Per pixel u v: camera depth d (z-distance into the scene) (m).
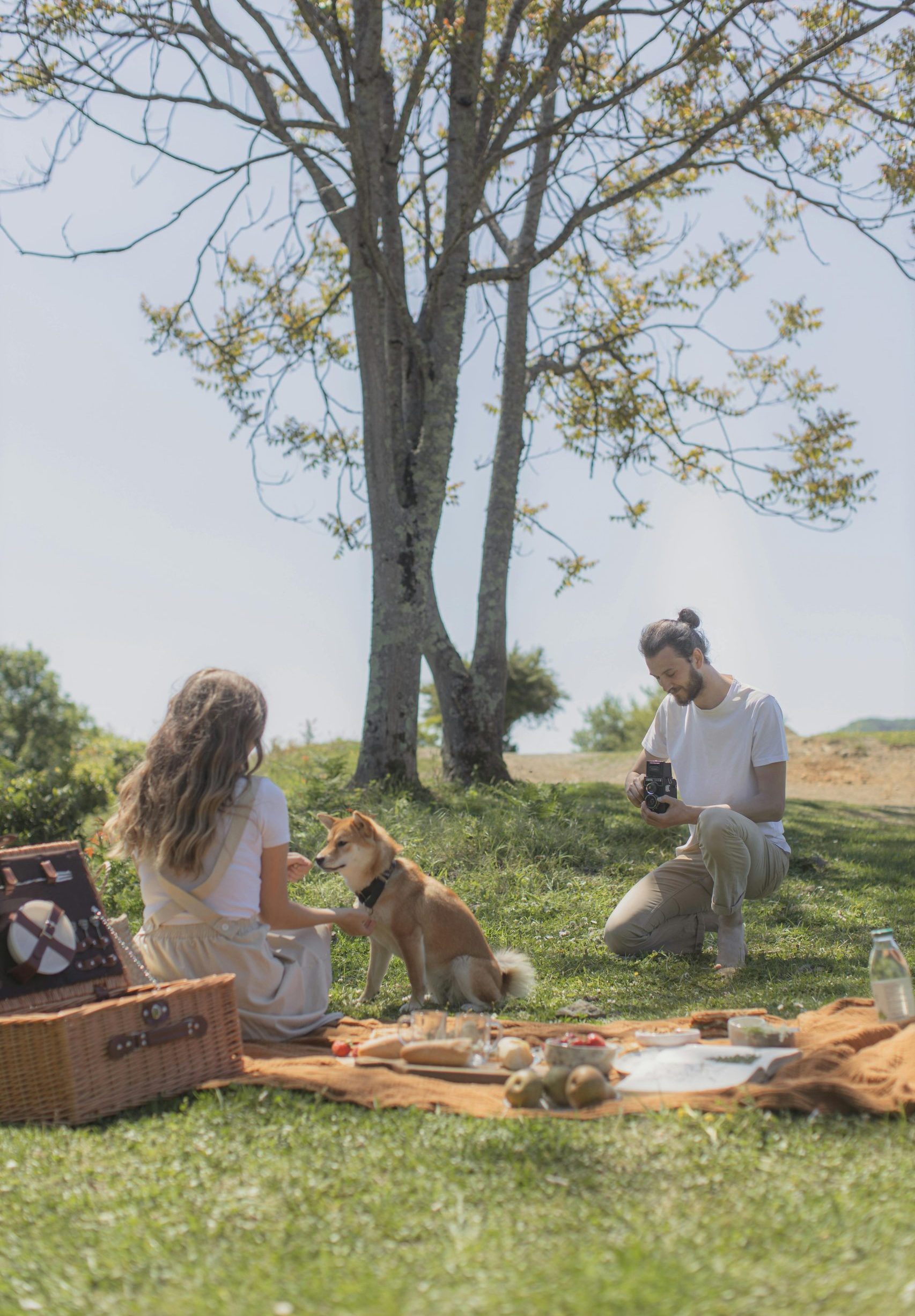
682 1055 3.02
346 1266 1.91
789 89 10.32
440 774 12.16
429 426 10.80
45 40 9.09
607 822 9.54
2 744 31.70
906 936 5.92
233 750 3.51
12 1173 2.45
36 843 10.16
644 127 10.59
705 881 5.46
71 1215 2.21
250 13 8.64
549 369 13.47
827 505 12.90
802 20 9.85
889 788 16.42
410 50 11.36
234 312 12.51
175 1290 1.86
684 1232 1.98
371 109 9.82
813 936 6.01
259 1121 2.70
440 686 11.52
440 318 10.92
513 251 12.86
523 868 7.69
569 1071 2.76
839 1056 2.95
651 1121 2.57
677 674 5.25
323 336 13.12
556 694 28.42
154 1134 2.64
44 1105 2.83
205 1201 2.23
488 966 4.54
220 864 3.49
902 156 10.01
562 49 9.17
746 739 5.27
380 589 10.39
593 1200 2.15
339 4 10.73
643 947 5.48
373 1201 2.19
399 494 10.71
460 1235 2.01
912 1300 1.68
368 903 4.43
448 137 11.12
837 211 10.45
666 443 13.64
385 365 10.33
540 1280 1.81
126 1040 2.91
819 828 11.20
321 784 9.68
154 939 3.57
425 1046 3.11
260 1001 3.60
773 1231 1.98
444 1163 2.37
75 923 3.23
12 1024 2.84
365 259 10.09
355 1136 2.56
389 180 11.08
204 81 9.07
